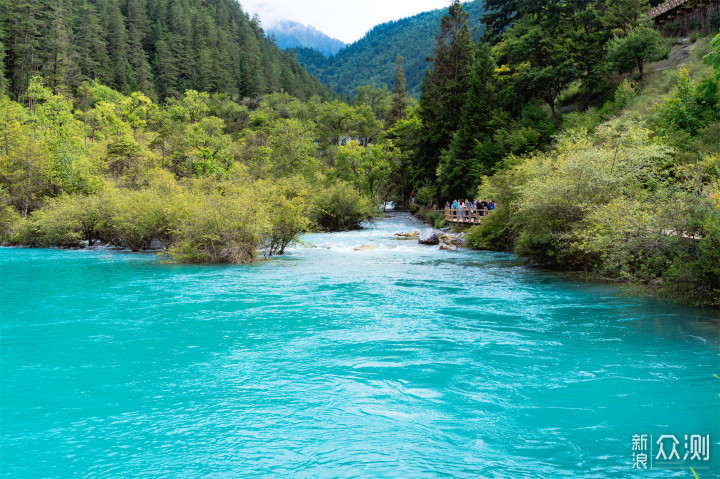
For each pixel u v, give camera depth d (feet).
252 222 70.33
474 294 43.32
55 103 239.71
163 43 475.31
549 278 52.65
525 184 68.08
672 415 17.22
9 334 29.53
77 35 377.09
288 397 19.43
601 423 16.67
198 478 13.19
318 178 196.65
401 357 24.77
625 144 59.67
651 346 26.17
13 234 105.29
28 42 299.38
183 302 39.91
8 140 143.02
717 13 133.39
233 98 481.87
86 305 38.45
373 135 339.77
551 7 167.12
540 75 142.10
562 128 122.93
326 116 365.81
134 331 30.32
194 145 181.06
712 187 35.99
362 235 128.88
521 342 27.50
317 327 31.40
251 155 230.27
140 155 167.02
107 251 89.86
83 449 14.98
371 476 13.19
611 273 50.78
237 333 29.81
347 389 20.29
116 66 397.80
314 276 55.31
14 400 19.11
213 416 17.54
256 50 631.15
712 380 20.75
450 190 150.10
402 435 15.89
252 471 13.58
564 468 13.61
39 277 54.44
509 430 16.20
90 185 132.16
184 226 69.62
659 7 151.84
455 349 26.17
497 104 154.10
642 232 37.45
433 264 66.69
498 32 231.91
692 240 35.22
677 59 129.59
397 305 38.42
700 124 71.31
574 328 30.60
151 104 329.72
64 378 21.72
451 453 14.60
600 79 142.10
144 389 20.38
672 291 37.68
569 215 54.08
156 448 15.06
